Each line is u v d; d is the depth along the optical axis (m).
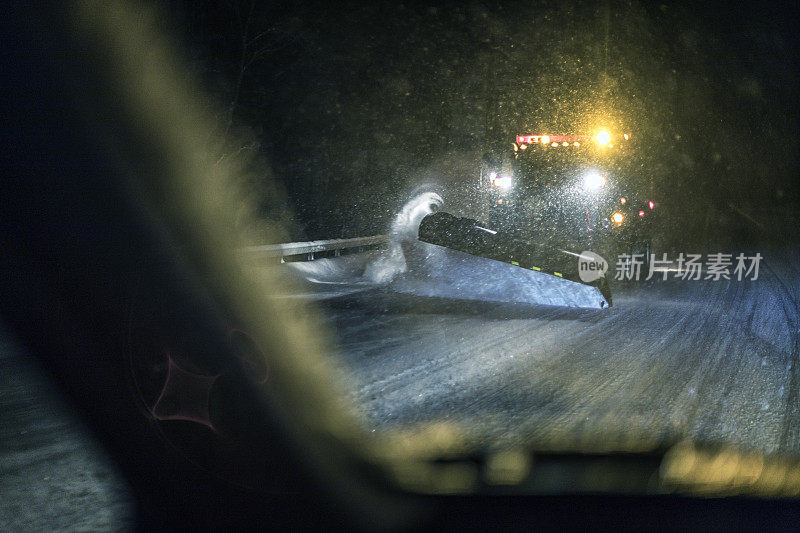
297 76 27.08
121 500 3.88
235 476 4.25
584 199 15.17
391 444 4.89
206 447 4.78
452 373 7.19
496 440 4.95
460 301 13.01
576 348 8.65
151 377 6.56
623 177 15.25
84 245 14.89
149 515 3.67
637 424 5.37
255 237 24.05
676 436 5.06
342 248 20.03
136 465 4.45
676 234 26.70
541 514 3.66
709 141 38.91
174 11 21.84
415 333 9.59
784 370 7.52
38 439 4.93
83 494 3.96
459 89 21.02
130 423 5.31
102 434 5.05
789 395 6.36
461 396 6.25
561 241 15.12
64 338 8.09
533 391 6.45
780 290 16.09
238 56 24.08
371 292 14.32
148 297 10.69
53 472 4.30
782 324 11.11
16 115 18.36
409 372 7.21
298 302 12.73
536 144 15.56
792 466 4.44
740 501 3.84
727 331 10.15
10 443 4.84
